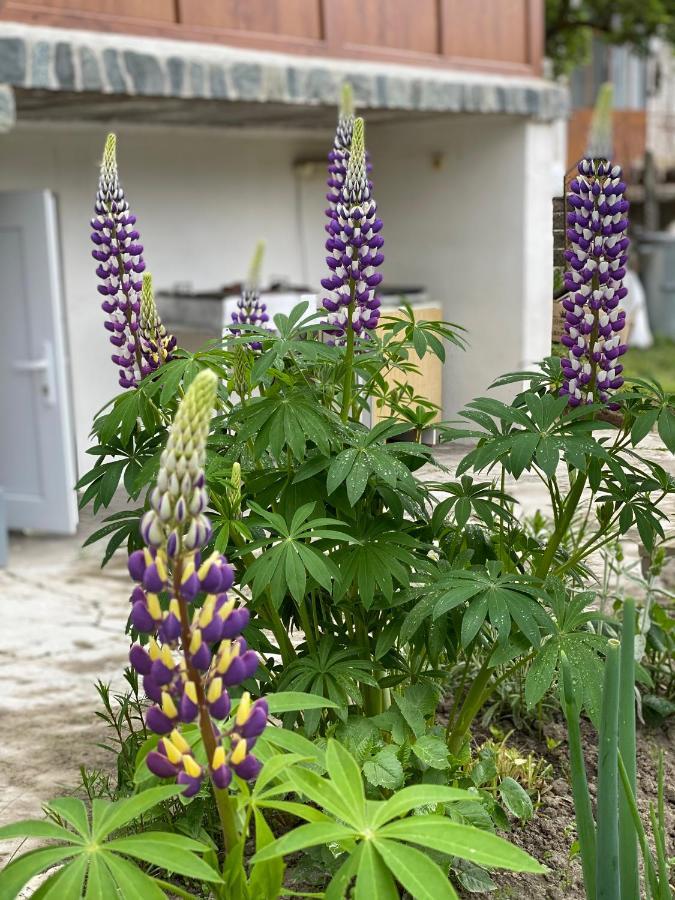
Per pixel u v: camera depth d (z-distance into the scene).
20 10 5.16
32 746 3.59
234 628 1.80
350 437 2.61
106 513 3.06
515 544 3.04
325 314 2.67
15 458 6.82
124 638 4.79
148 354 2.77
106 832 1.81
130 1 5.61
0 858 2.85
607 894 1.92
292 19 6.40
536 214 7.69
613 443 2.95
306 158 8.35
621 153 15.99
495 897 2.59
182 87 5.59
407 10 7.03
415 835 1.79
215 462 2.55
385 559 2.54
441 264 8.16
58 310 6.54
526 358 7.71
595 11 14.82
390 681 2.83
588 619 2.51
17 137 6.65
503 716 3.51
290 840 1.78
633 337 13.48
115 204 2.76
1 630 4.91
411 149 8.21
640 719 3.52
